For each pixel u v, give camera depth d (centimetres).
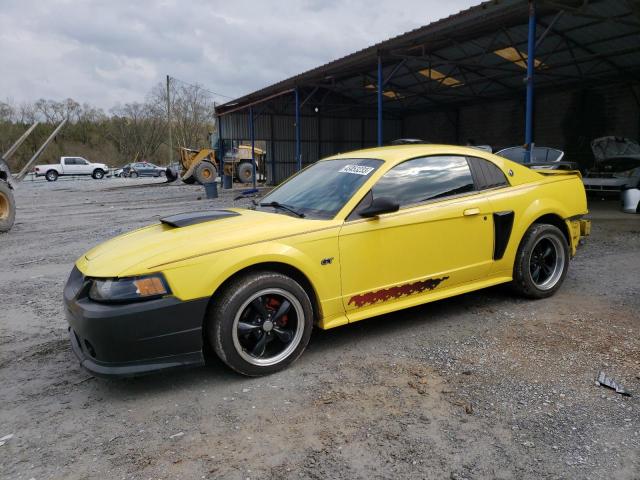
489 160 436
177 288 290
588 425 252
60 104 8212
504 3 1123
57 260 749
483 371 316
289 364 330
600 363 321
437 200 390
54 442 256
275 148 2969
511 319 408
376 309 364
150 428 267
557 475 215
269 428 262
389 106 2900
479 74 2091
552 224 472
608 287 491
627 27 1442
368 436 250
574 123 2194
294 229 329
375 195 364
